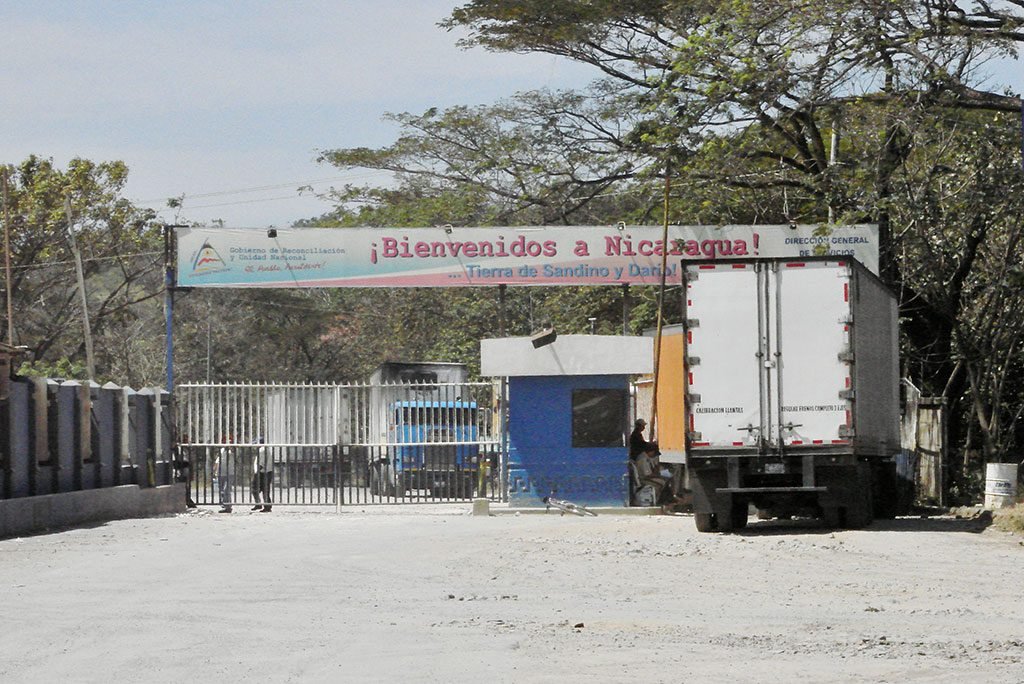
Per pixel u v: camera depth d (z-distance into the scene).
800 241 67.88
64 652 23.62
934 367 79.75
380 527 53.81
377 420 65.75
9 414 53.25
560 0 85.00
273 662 22.42
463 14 86.75
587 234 67.12
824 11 62.16
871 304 50.84
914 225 74.81
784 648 23.67
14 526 51.25
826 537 44.50
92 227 123.56
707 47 64.81
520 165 99.94
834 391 47.28
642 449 61.59
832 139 80.25
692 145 67.19
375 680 20.66
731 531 48.75
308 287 66.94
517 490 61.84
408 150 123.50
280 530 52.91
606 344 61.34
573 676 20.94
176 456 67.75
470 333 122.50
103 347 128.38
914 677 20.80
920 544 42.16
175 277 66.94
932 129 71.44
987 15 66.31
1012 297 74.25
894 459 56.78
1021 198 71.06
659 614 28.39
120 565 39.50
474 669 21.61
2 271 119.75
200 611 29.19
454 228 67.12
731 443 47.59
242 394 66.69
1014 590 32.22
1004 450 74.50
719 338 47.78
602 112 92.88
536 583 34.38
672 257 67.56
